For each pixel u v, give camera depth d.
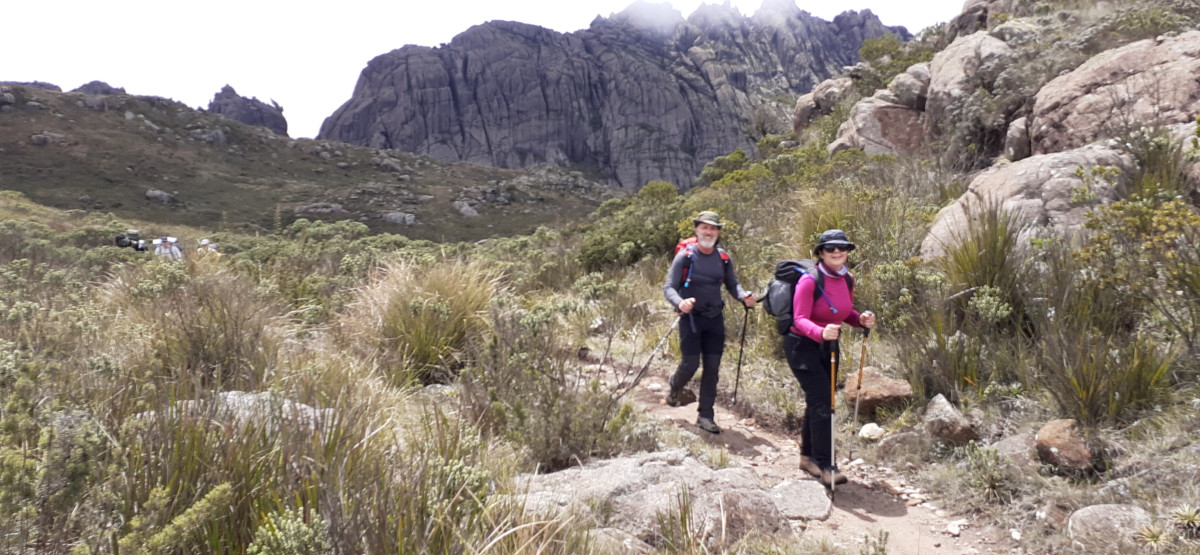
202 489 2.21
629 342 7.13
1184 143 6.20
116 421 2.53
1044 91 9.17
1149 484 3.18
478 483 2.45
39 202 73.12
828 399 4.11
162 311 5.06
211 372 4.18
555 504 3.00
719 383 5.87
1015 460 3.75
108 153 91.81
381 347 5.82
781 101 150.00
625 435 4.29
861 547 3.10
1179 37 7.99
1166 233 4.23
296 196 96.75
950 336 4.97
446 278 6.55
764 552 3.05
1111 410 3.70
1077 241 5.39
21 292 6.14
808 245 7.77
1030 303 4.96
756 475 3.95
